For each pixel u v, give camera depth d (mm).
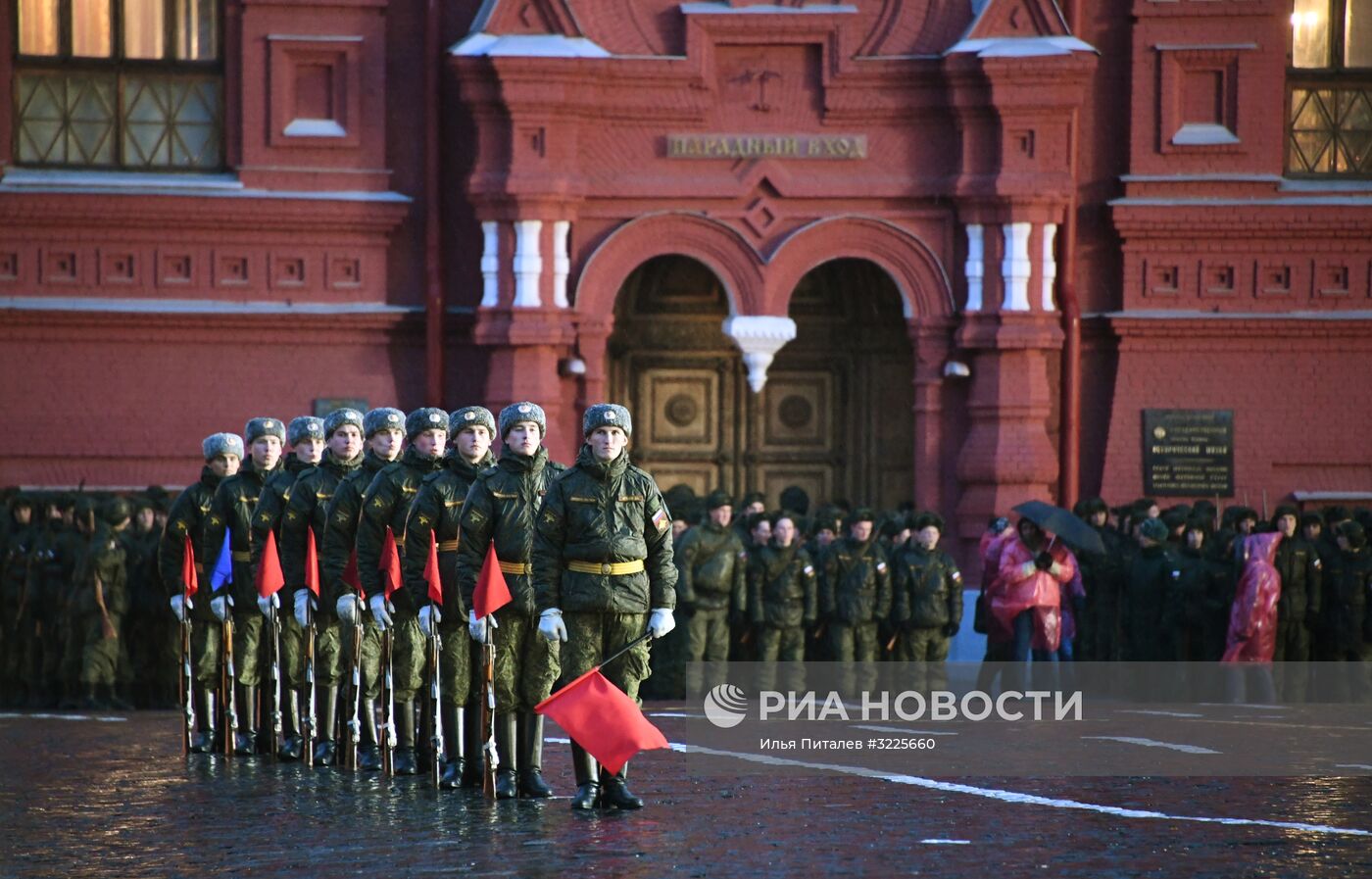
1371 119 64812
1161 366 63344
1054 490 63281
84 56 62656
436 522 32219
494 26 60656
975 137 61906
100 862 25734
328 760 36625
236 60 62531
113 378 61844
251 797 31766
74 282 61688
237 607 38656
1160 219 62500
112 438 61750
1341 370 63469
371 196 62281
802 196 62156
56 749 39594
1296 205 62750
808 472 67188
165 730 43750
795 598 51062
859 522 51438
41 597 51438
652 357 66938
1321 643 52812
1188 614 52312
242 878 24312
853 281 66812
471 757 32500
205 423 62094
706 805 30016
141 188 61469
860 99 62094
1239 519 53812
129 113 62812
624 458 29828
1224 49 62688
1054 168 61500
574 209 61469
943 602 50875
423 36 62625
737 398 67062
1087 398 63938
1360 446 63469
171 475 62094
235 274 62281
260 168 62125
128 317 61469
